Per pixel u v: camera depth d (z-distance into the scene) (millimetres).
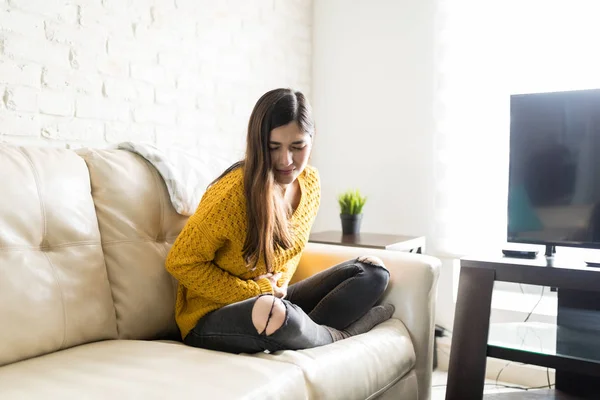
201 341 1377
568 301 1935
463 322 1789
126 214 1522
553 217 1911
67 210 1380
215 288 1397
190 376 1062
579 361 1620
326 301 1546
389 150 2760
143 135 2115
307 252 1894
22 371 1099
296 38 2896
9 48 1685
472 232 2508
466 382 1749
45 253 1320
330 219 2971
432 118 2621
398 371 1480
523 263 1750
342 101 2914
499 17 2432
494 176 2459
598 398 1834
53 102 1810
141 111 2102
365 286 1563
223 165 1935
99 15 1938
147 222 1572
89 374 1066
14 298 1195
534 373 2305
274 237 1413
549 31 2342
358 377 1306
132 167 1598
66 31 1838
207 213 1389
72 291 1323
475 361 1747
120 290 1457
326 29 2965
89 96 1920
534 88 2383
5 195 1259
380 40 2777
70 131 1864
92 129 1934
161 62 2170
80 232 1395
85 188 1459
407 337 1601
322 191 2996
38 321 1226
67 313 1295
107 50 1971
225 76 2465
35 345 1215
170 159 1715
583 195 1861
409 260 1706
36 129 1768
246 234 1388
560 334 1841
